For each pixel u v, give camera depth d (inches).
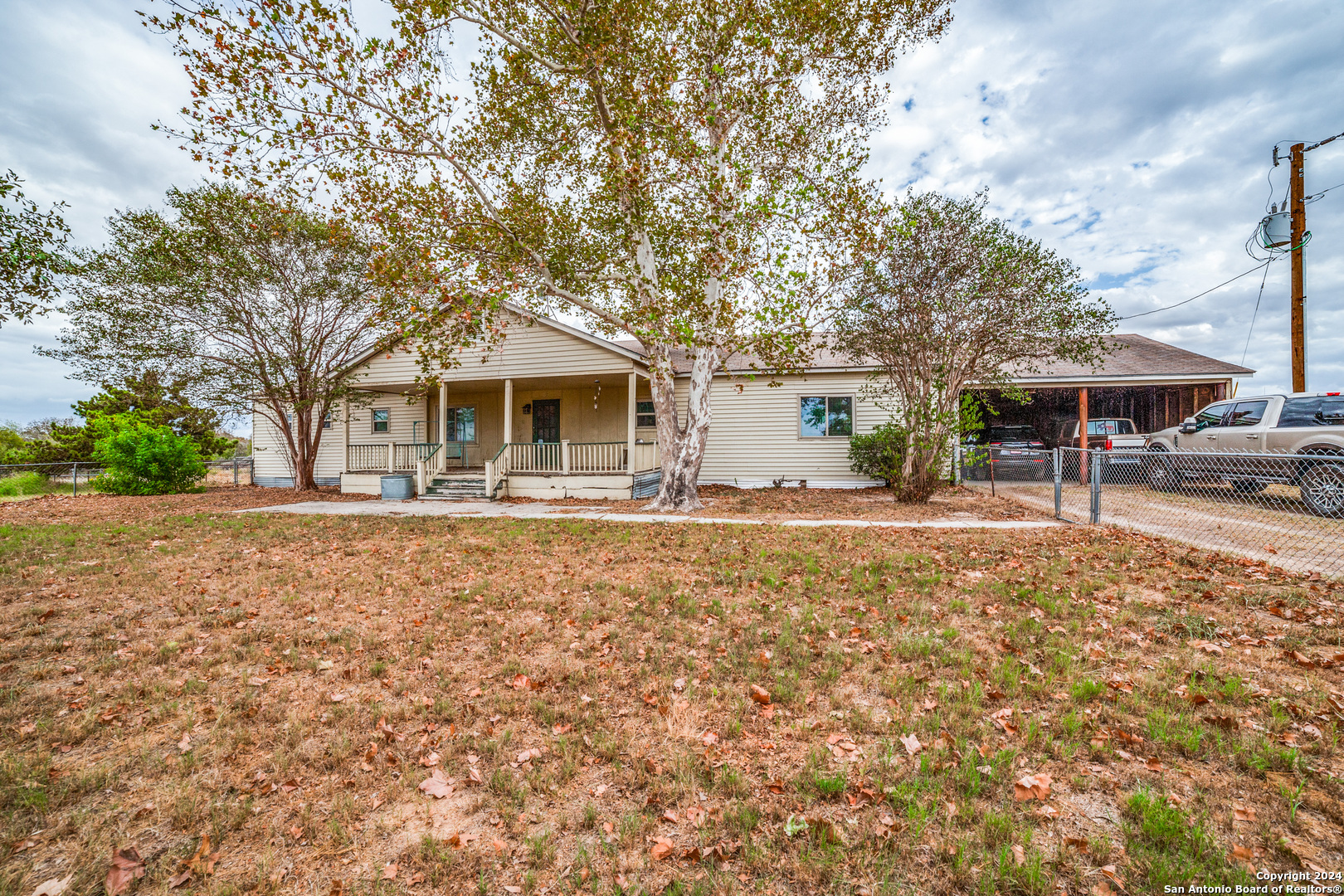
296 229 593.9
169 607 206.7
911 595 205.2
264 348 638.5
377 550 303.6
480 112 457.7
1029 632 165.5
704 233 437.1
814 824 87.2
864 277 422.6
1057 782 97.3
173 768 107.1
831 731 116.2
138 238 568.7
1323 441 350.3
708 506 476.4
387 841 87.7
